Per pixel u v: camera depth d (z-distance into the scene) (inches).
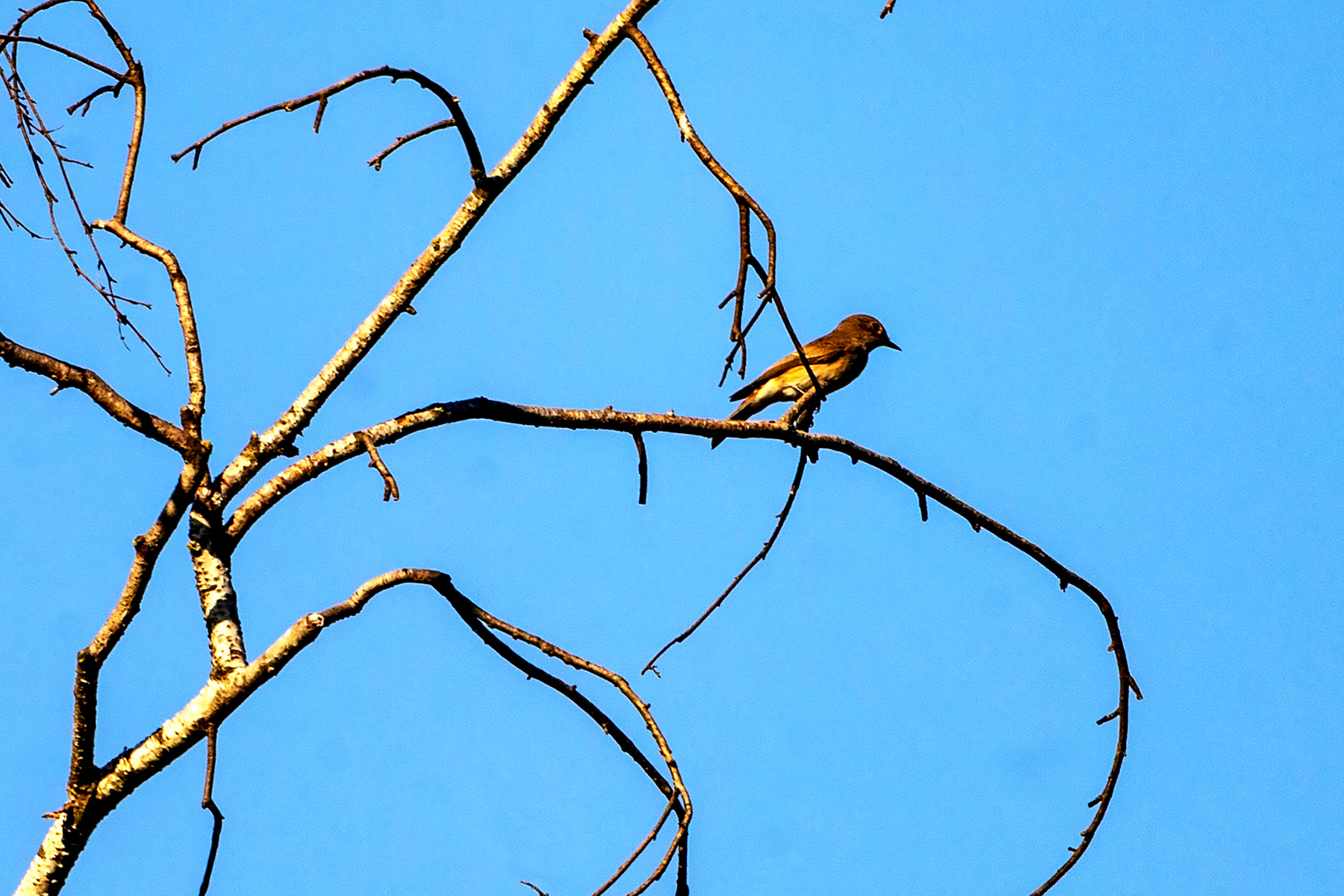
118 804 392.2
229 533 423.8
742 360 388.5
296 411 441.1
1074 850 482.6
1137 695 514.6
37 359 424.5
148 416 429.1
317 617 398.3
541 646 434.0
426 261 452.1
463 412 457.4
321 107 422.6
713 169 397.4
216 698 390.6
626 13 445.7
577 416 476.4
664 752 424.8
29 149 424.2
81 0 427.8
